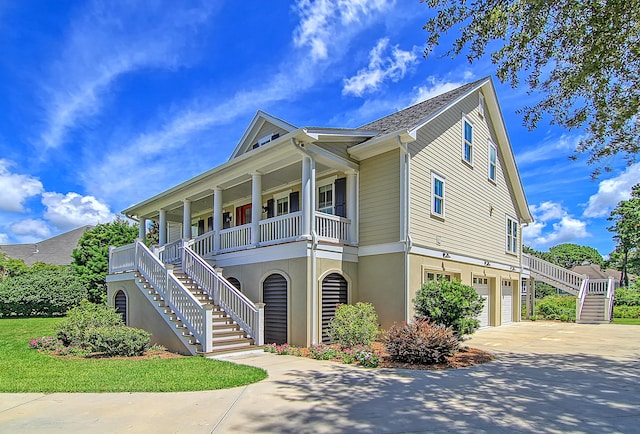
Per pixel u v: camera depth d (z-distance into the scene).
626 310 22.81
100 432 4.52
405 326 9.13
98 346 9.66
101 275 24.84
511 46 8.00
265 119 16.02
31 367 8.25
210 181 14.63
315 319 10.77
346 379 7.11
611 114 8.45
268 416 5.03
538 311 23.02
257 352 10.16
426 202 12.61
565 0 7.12
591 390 6.38
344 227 12.48
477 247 15.81
